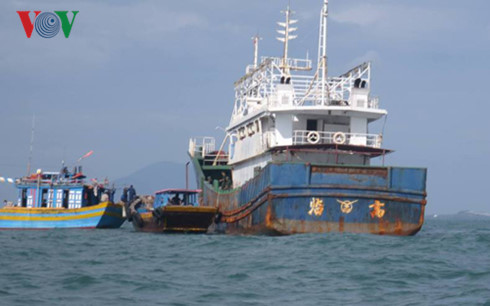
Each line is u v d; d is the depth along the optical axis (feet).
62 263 125.49
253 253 133.18
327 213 154.40
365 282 101.81
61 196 234.58
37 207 231.91
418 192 156.04
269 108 178.29
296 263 118.83
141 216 213.25
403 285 99.86
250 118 200.75
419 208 156.56
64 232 210.59
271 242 148.87
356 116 181.16
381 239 148.36
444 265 116.78
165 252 141.59
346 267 114.32
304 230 154.92
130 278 105.81
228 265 118.52
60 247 155.02
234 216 182.19
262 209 159.12
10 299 90.07
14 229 228.02
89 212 229.66
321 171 154.10
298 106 176.76
